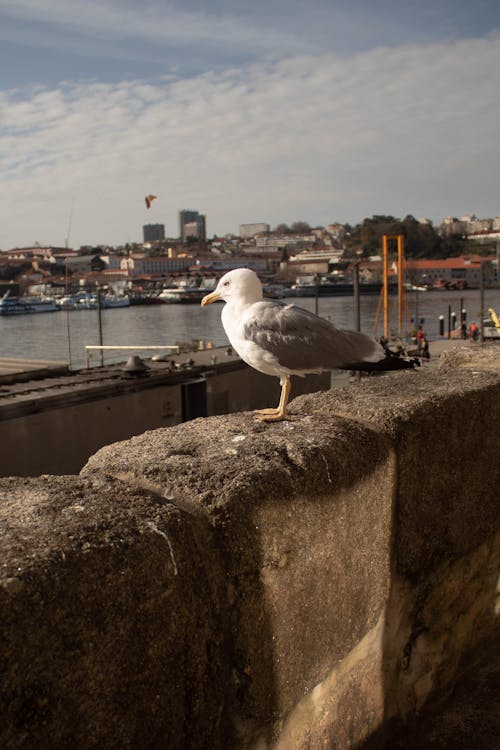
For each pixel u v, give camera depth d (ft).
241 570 5.59
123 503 5.17
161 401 52.31
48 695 4.01
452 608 9.57
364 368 10.46
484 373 10.89
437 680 9.28
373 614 7.75
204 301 10.89
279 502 5.96
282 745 6.29
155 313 409.49
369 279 579.89
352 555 7.17
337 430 7.54
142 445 7.02
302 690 6.52
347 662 7.30
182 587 4.87
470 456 9.53
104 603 4.31
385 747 8.30
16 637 3.84
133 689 4.51
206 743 5.27
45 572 4.06
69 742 4.14
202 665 5.13
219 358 66.13
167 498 5.67
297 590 6.28
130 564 4.50
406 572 8.46
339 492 6.79
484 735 8.77
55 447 43.16
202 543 5.28
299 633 6.39
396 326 258.37
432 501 8.80
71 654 4.11
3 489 5.47
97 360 149.38
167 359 63.26
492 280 622.54
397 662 8.45
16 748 3.85
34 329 295.89
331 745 7.14
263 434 7.33
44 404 43.50
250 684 5.79
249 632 5.72
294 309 10.33
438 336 186.50
